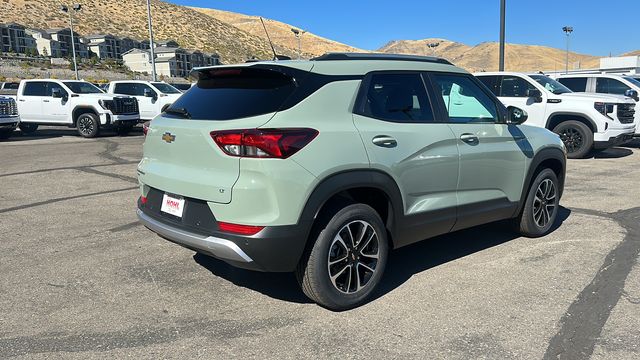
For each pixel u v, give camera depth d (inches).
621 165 415.2
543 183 212.7
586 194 300.7
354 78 150.0
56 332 135.0
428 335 133.5
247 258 132.1
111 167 409.7
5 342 129.7
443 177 165.9
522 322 140.1
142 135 708.0
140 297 156.7
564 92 471.8
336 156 137.3
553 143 212.7
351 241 146.8
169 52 3973.9
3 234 222.5
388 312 147.0
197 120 144.3
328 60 151.9
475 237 217.5
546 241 210.8
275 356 123.6
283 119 133.5
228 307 150.1
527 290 161.2
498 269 179.6
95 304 151.7
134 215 255.3
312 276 141.0
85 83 717.9
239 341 130.6
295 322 140.8
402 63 165.3
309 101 139.0
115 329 136.6
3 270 179.0
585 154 448.1
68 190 318.0
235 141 130.6
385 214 155.7
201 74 160.2
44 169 398.9
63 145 576.7
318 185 134.6
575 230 226.1
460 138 170.9
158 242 210.5
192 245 140.3
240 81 149.9
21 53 3794.3
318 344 129.0
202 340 131.0
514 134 193.6
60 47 4084.6
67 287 164.4
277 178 129.0
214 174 135.8
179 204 145.9
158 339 131.4
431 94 169.0
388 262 188.4
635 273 174.1
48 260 189.0
